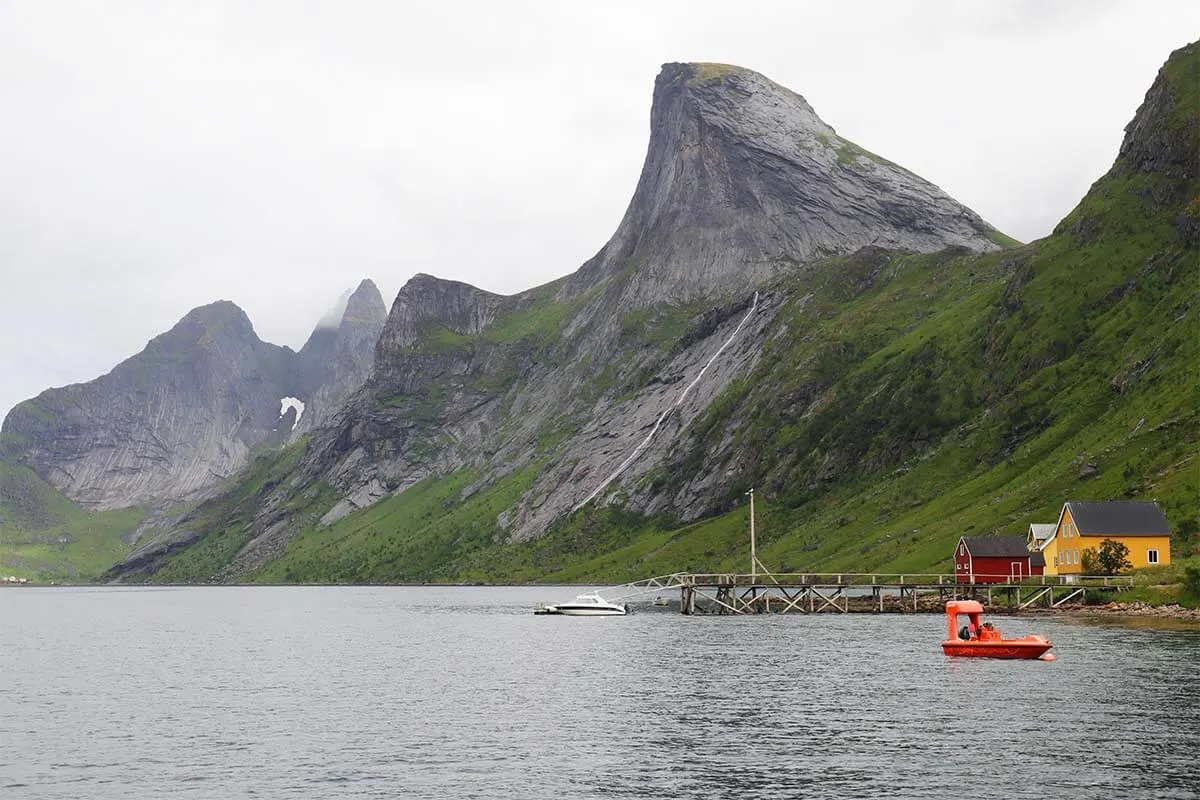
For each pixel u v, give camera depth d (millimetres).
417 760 75750
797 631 169000
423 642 170000
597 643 158125
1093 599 178125
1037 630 147625
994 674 109875
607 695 103625
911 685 104062
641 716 91312
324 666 136250
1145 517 188750
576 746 79375
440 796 66312
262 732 87250
